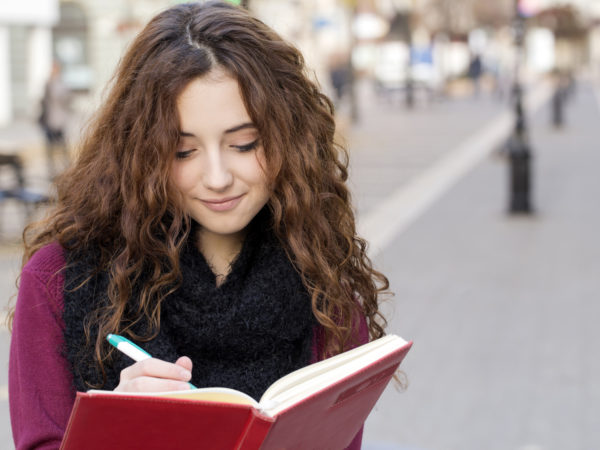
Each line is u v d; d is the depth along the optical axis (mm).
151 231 1576
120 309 1536
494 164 17953
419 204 13195
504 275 8648
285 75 1604
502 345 6445
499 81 39562
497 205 12992
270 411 1318
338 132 1997
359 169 17250
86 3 32406
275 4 33438
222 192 1553
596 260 9242
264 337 1603
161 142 1516
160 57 1527
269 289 1599
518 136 12258
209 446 1319
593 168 16891
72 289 1567
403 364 6062
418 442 4828
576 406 5293
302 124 1631
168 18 1579
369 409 1615
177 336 1583
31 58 30891
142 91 1541
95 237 1593
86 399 1251
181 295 1580
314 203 1649
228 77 1521
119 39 32000
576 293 7910
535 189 14508
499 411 5250
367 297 1858
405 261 9344
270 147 1560
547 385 5637
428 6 49781
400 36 40531
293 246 1628
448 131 25422
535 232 10914
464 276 8625
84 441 1293
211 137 1530
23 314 1569
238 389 1596
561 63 35375
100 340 1527
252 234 1658
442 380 5758
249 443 1306
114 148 1594
